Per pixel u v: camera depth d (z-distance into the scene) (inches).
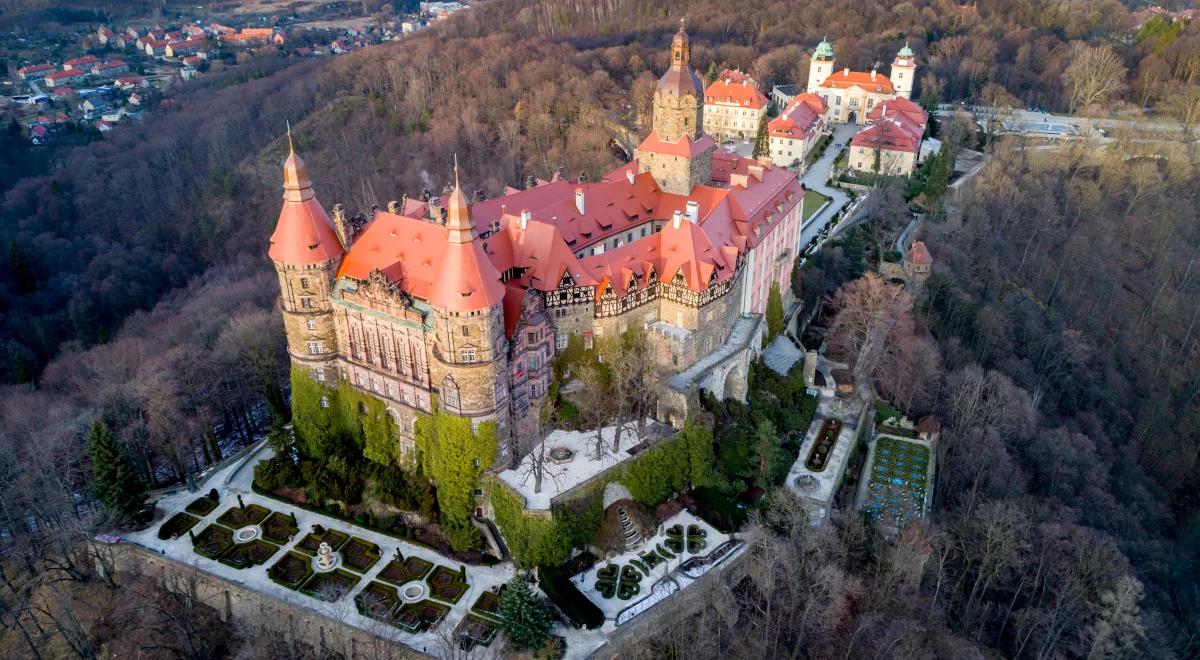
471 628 4168.3
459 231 4370.1
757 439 5369.1
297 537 4788.4
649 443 4933.6
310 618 4254.4
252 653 4261.8
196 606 4527.6
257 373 6063.0
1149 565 5191.9
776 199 6407.5
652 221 6348.4
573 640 4097.0
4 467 5315.0
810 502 5044.3
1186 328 7849.4
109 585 4682.6
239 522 4926.2
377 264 4933.6
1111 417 6845.5
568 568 4515.3
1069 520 5093.5
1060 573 4648.1
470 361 4480.8
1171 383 7381.9
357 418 5196.9
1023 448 5925.2
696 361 5413.4
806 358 6220.5
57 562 4623.5
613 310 5167.3
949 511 5388.8
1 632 4416.8
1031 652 4564.5
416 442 4891.7
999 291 7401.6
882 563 4640.8
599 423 4749.0
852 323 6328.7
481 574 4517.7
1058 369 6879.9
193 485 5221.5
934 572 4827.8
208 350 6530.5
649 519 4815.5
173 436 5378.9
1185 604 5196.9
